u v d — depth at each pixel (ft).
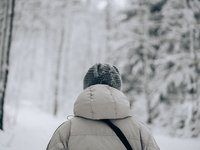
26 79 187.42
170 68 68.95
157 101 70.44
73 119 7.55
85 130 7.30
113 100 7.31
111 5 116.98
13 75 120.98
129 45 76.89
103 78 7.85
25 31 96.37
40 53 192.44
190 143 48.67
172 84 68.23
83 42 162.61
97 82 7.87
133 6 79.46
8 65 41.52
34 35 131.44
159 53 72.59
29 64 188.75
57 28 124.67
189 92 67.21
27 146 35.55
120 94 7.55
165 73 68.90
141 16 77.77
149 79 74.69
